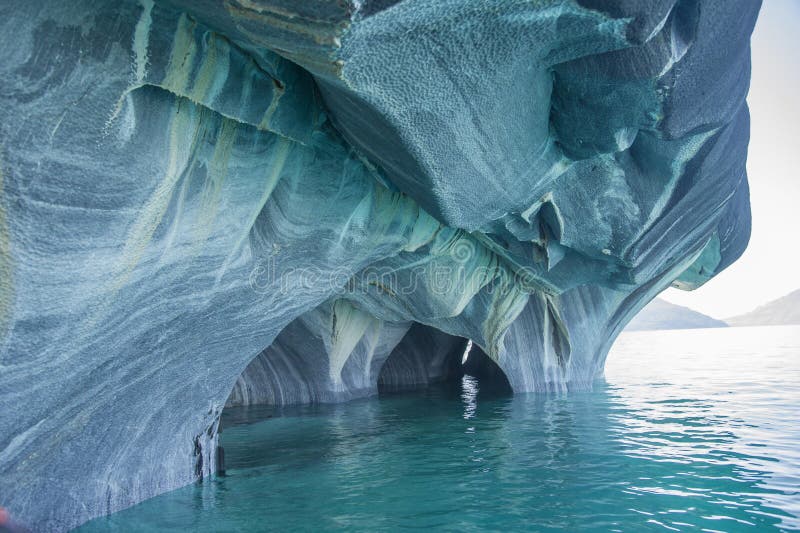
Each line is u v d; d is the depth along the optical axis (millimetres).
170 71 2980
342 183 5230
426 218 6832
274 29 2488
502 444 6473
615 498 4336
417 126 3486
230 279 4363
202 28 3068
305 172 4730
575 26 3209
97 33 2602
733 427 6879
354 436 7430
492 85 3469
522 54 3357
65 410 3264
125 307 3340
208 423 5246
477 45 3068
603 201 6121
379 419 8852
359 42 2592
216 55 3209
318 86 4129
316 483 5023
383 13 2473
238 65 3377
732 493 4383
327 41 2484
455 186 4293
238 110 3543
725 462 5258
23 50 2361
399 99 3188
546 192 5523
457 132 3695
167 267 3592
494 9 2836
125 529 3715
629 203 6129
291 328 10555
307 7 2348
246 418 9367
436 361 16250
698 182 6289
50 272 2701
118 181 2889
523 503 4301
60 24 2465
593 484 4707
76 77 2553
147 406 4160
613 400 9633
